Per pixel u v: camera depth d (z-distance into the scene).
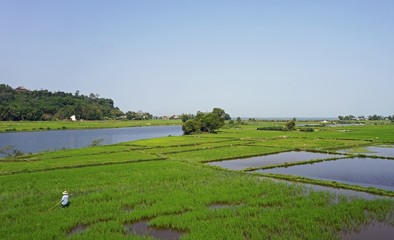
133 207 26.03
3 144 94.31
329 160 50.84
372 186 33.03
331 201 26.45
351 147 68.50
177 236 20.19
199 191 29.81
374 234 19.77
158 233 20.72
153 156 55.88
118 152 62.84
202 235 19.45
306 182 34.12
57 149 78.19
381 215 22.48
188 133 118.88
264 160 51.59
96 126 182.25
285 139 86.19
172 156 55.88
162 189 30.91
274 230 20.41
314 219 22.22
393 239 19.05
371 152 59.72
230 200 27.08
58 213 24.16
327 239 18.70
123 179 35.88
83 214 23.94
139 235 20.06
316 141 79.19
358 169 42.81
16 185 33.56
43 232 20.16
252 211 23.80
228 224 21.34
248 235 19.62
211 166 44.62
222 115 150.12
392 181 35.34
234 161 50.97
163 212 24.25
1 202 27.22
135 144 78.25
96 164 47.31
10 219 23.09
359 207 24.12
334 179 36.50
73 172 40.69
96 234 19.86
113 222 22.16
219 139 88.56
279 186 31.52
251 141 81.19
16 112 185.25
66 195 26.05
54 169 43.97
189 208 25.12
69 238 19.39
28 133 136.25
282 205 25.64
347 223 21.44
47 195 29.28
